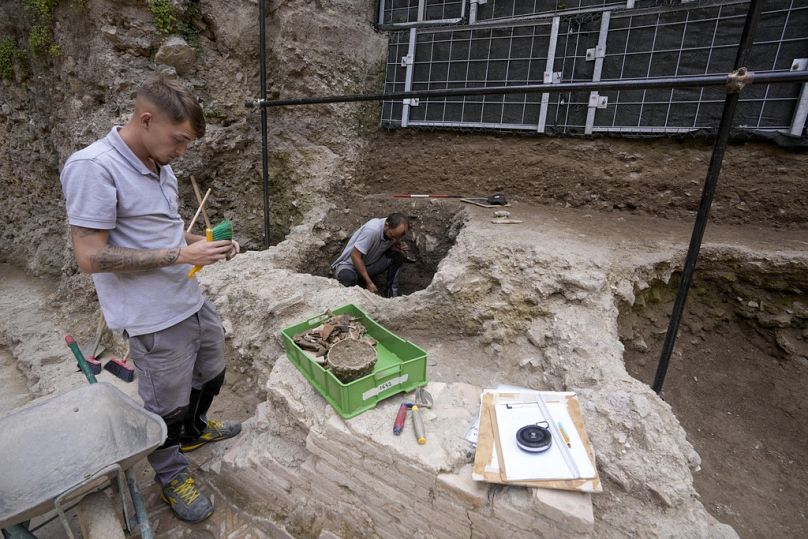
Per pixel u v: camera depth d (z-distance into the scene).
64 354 3.30
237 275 3.19
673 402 2.70
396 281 4.23
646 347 2.84
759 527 2.10
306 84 4.29
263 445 2.09
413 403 1.83
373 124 4.79
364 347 1.90
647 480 1.52
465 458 1.61
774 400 2.64
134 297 1.62
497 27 3.99
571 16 3.64
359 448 1.71
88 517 1.57
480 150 4.25
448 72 4.35
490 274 2.70
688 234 3.09
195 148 4.03
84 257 1.46
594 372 2.01
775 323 2.73
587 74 3.69
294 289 2.95
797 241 2.87
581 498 1.41
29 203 5.01
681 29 3.27
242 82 4.23
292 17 4.04
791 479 2.30
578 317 2.36
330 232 4.16
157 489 2.13
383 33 4.73
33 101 4.54
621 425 1.68
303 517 1.99
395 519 1.76
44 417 1.74
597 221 3.42
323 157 4.42
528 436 1.56
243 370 2.91
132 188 1.54
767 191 3.15
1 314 3.94
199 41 3.97
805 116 2.92
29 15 4.14
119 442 1.74
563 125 3.87
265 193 3.85
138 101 1.46
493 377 2.40
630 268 2.61
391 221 3.57
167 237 1.68
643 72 3.47
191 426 2.23
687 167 3.40
